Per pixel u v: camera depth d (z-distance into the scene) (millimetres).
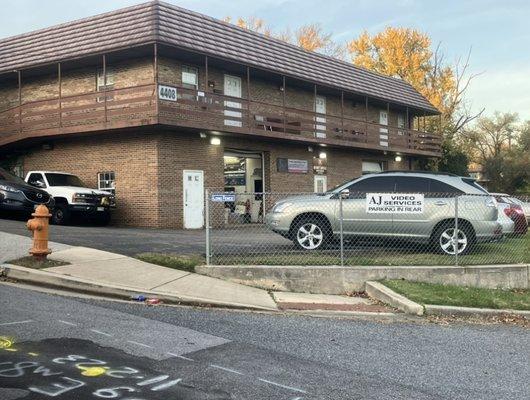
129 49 20234
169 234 16109
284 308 9008
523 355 6895
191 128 20266
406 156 35062
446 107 48625
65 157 22562
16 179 18734
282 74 24734
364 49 49906
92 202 18938
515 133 68500
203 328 7320
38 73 23734
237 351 6387
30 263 9930
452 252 12289
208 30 21969
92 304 8203
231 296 9328
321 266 10578
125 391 4961
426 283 10656
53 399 4699
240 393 5082
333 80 27875
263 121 23656
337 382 5535
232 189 24000
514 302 9727
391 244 12570
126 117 20391
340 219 10969
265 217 12555
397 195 12227
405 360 6422
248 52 23312
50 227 16703
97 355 5891
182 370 5609
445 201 12273
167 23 20188
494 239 12461
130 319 7496
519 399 5312
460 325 8477
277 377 5578
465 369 6191
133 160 20781
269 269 10422
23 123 22469
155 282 9555
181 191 21031
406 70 48625
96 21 21562
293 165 26500
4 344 6062
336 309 9078
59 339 6352
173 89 19812
